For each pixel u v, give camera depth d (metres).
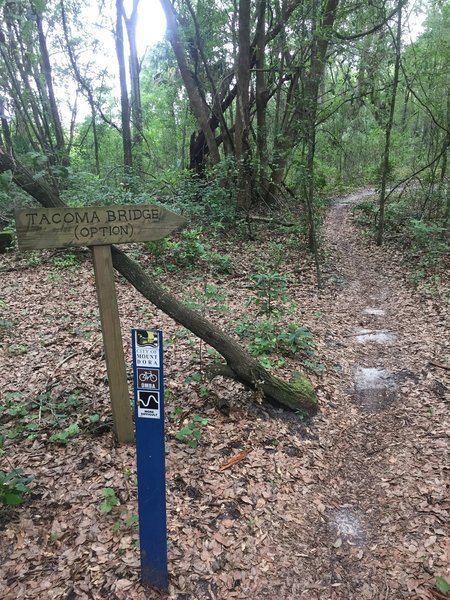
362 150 26.67
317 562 2.91
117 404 3.62
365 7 11.16
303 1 10.91
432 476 3.64
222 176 12.67
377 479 3.71
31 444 3.73
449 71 12.27
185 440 3.86
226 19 15.15
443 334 6.53
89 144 25.78
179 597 2.57
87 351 5.60
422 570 2.83
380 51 10.99
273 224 13.39
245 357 4.32
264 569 2.82
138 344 2.23
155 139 24.91
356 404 4.88
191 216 12.62
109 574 2.63
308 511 3.33
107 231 3.26
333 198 21.25
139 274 3.86
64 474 3.36
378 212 14.66
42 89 16.23
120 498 3.16
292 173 19.12
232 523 3.11
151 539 2.49
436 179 15.60
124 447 3.67
